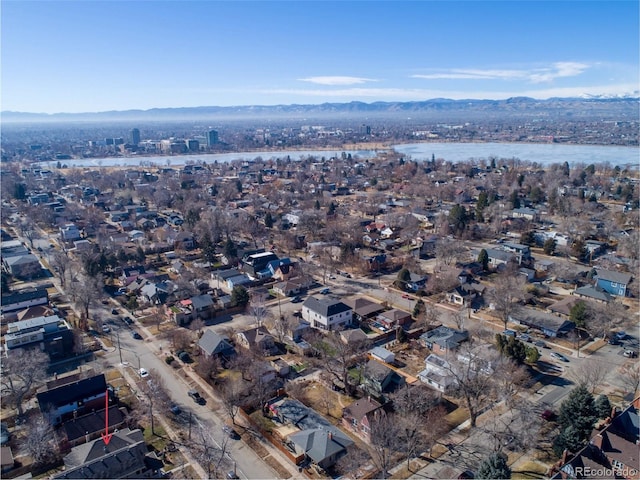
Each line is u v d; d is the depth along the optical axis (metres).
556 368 77.69
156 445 60.75
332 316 91.88
